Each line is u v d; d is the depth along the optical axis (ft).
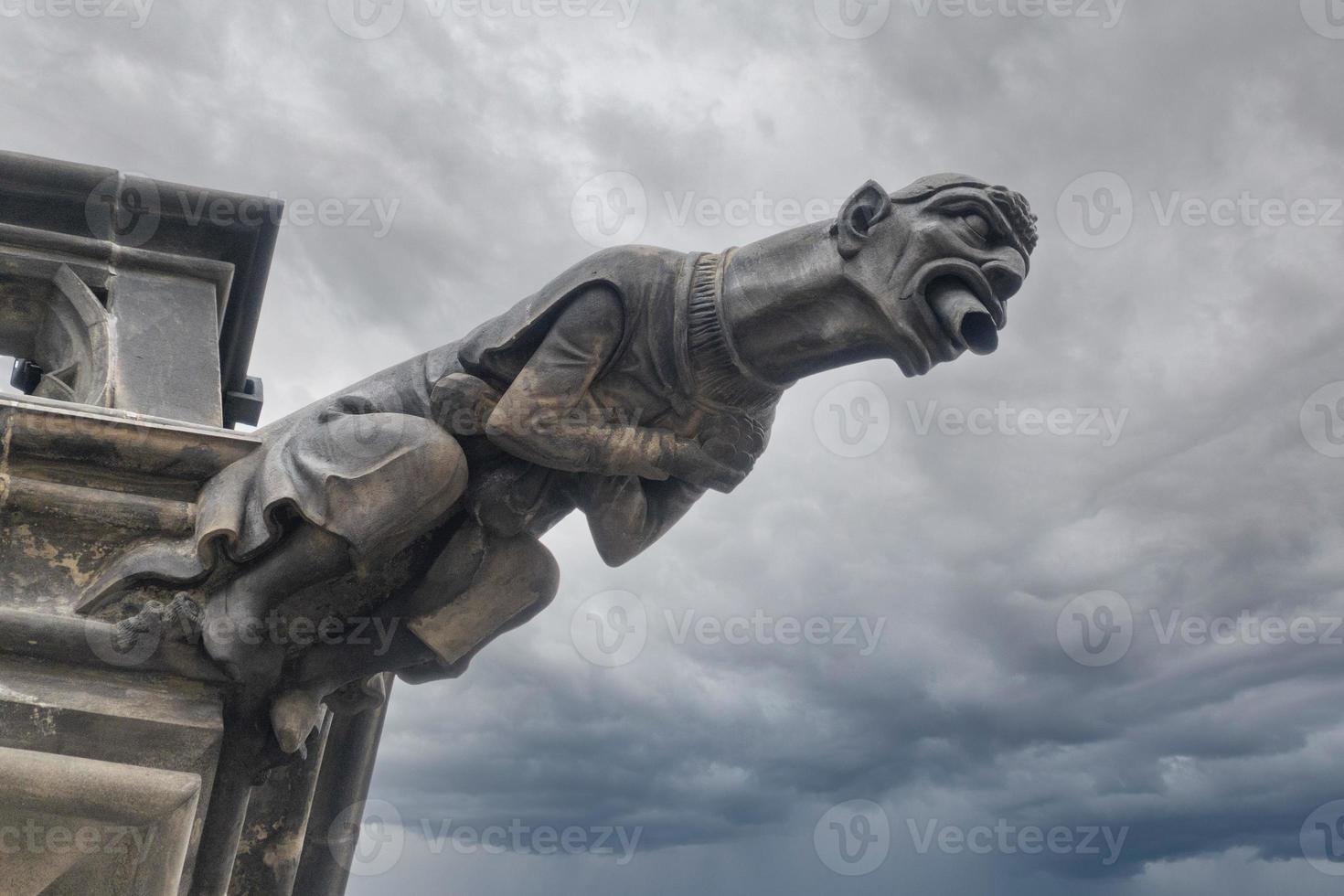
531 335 12.19
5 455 12.04
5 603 11.62
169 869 10.84
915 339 11.73
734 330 12.03
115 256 15.39
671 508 12.90
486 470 12.53
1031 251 12.16
